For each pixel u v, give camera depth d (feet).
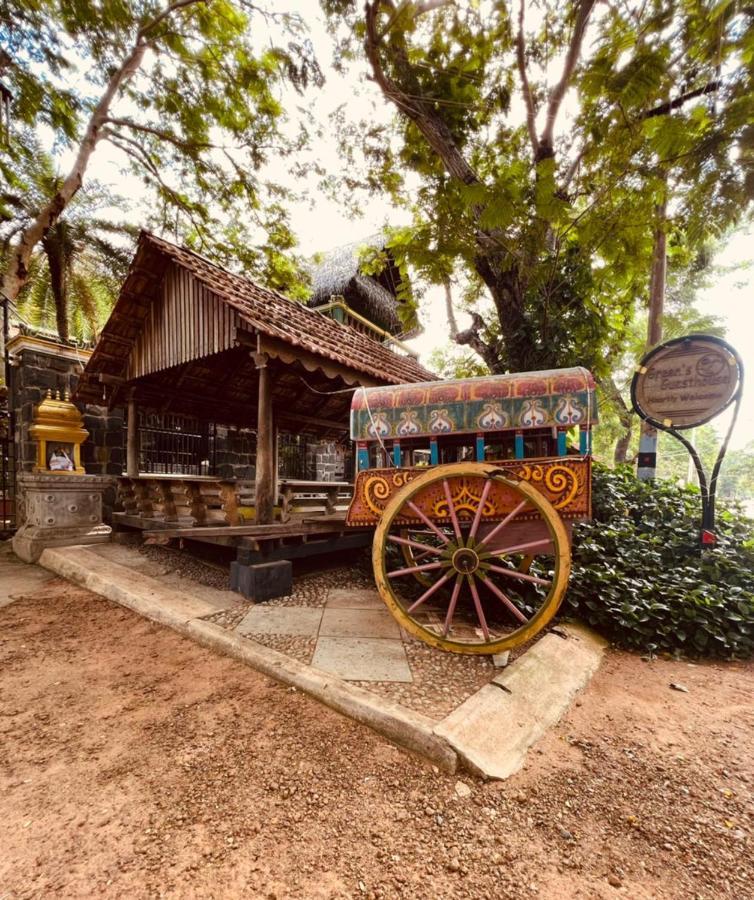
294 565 18.38
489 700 8.45
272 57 34.22
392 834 5.76
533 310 24.72
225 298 14.57
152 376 20.98
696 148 13.75
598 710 9.17
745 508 20.35
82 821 5.80
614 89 15.25
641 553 15.97
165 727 7.84
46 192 39.09
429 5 21.02
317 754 7.22
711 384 16.07
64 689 9.12
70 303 44.27
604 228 20.80
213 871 5.13
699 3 13.30
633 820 6.19
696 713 9.23
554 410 9.96
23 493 23.30
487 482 10.23
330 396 24.72
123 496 21.61
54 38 29.89
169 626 12.22
